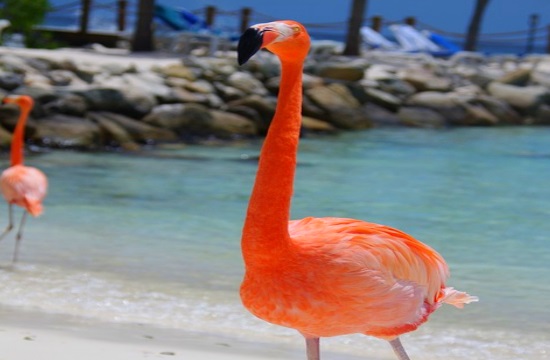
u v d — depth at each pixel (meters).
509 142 24.80
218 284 9.23
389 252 5.12
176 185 15.90
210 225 12.39
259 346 7.25
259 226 4.93
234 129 23.25
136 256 10.32
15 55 24.20
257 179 4.95
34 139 19.69
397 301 5.15
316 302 4.97
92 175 16.67
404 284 5.18
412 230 12.60
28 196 10.38
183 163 18.83
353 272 4.97
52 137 19.81
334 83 27.23
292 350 7.20
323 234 5.11
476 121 28.86
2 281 8.88
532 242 12.04
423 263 5.31
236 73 26.17
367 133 25.56
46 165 17.62
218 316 8.12
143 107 22.41
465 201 15.27
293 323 5.07
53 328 7.32
